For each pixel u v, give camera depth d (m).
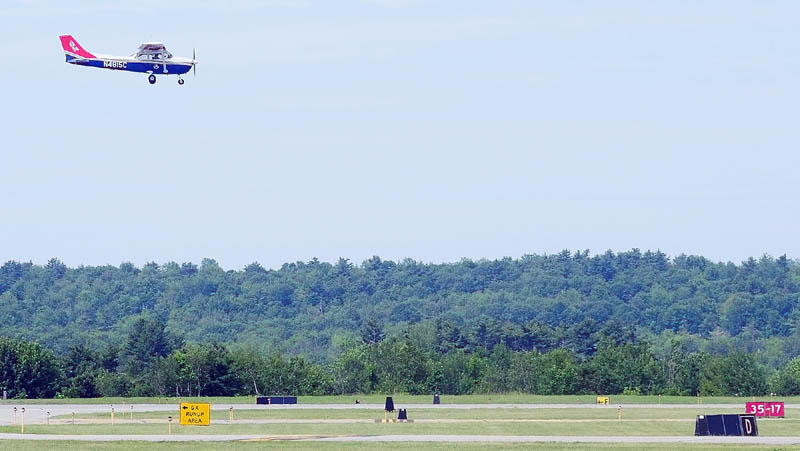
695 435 174.38
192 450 151.12
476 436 173.00
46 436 171.12
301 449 152.00
